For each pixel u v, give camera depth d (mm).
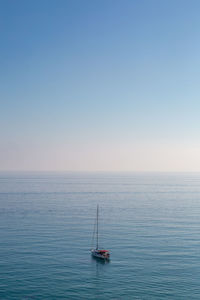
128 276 77312
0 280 73438
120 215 167500
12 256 91188
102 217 160625
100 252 90938
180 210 186750
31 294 66625
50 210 183500
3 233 120875
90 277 76438
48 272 79188
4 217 157750
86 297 65500
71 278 75750
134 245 104875
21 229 128875
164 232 124750
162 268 82562
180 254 94375
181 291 68875
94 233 122688
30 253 94562
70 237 115625
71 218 156750
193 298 65500
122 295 66750
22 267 82312
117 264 85688
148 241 110062
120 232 124938
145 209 190875
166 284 72500
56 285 71438
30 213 171625
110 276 77188
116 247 102312
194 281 74188
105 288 70188
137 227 135000
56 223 142875
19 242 107062
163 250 98625
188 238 114562
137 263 86500
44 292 67625
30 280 73875
